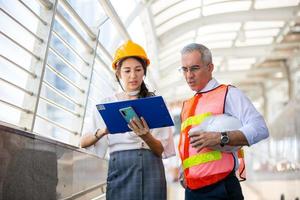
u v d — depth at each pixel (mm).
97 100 7027
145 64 3486
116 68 3527
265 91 24188
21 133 3186
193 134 3049
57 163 4086
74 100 5523
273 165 13133
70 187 4582
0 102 3645
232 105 3184
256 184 15836
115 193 3326
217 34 15070
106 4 6281
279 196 11688
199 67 3236
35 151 3480
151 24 11109
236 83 23500
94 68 6746
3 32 3512
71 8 5031
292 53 17188
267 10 12562
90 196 5715
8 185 2988
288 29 14523
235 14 12609
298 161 8953
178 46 14773
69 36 5879
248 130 3021
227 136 3006
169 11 11344
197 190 3207
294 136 9789
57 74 4742
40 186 3607
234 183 3170
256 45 16234
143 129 3107
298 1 12508
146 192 3270
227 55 16281
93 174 5867
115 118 3146
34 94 3994
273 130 13898
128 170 3311
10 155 3006
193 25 12727
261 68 20031
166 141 3459
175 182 15953
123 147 3348
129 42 3488
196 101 3320
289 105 11016
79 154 4980
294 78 17703
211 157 3158
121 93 3518
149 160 3314
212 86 3311
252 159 17031
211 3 12031
